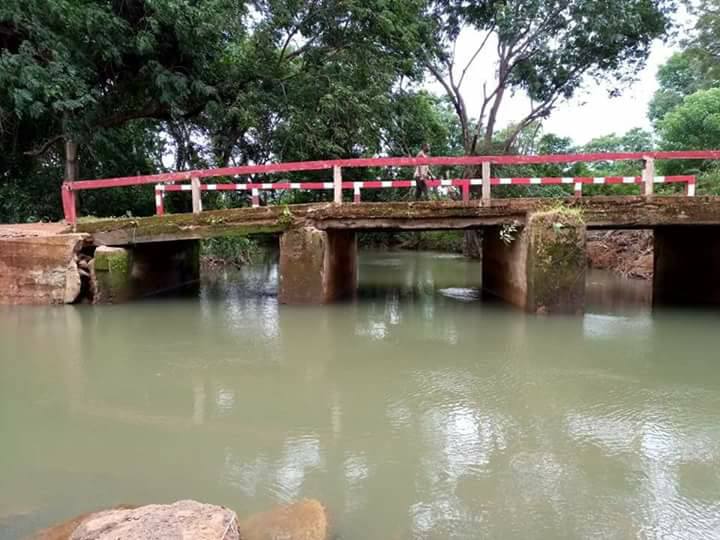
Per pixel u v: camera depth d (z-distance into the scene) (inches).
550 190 892.0
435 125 923.4
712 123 713.6
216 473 141.8
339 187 369.1
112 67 583.8
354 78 683.4
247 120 621.9
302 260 379.2
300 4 648.4
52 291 383.6
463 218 360.8
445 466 146.1
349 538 112.7
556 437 165.8
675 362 246.2
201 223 383.6
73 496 130.2
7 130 568.4
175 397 202.1
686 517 121.6
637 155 339.0
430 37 794.2
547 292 345.1
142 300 421.1
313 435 167.0
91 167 674.2
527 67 856.3
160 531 98.8
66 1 498.0
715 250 378.9
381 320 346.6
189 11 542.6
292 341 289.7
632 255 617.3
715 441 163.0
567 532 115.6
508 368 238.8
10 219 602.5
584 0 754.8
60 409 189.3
